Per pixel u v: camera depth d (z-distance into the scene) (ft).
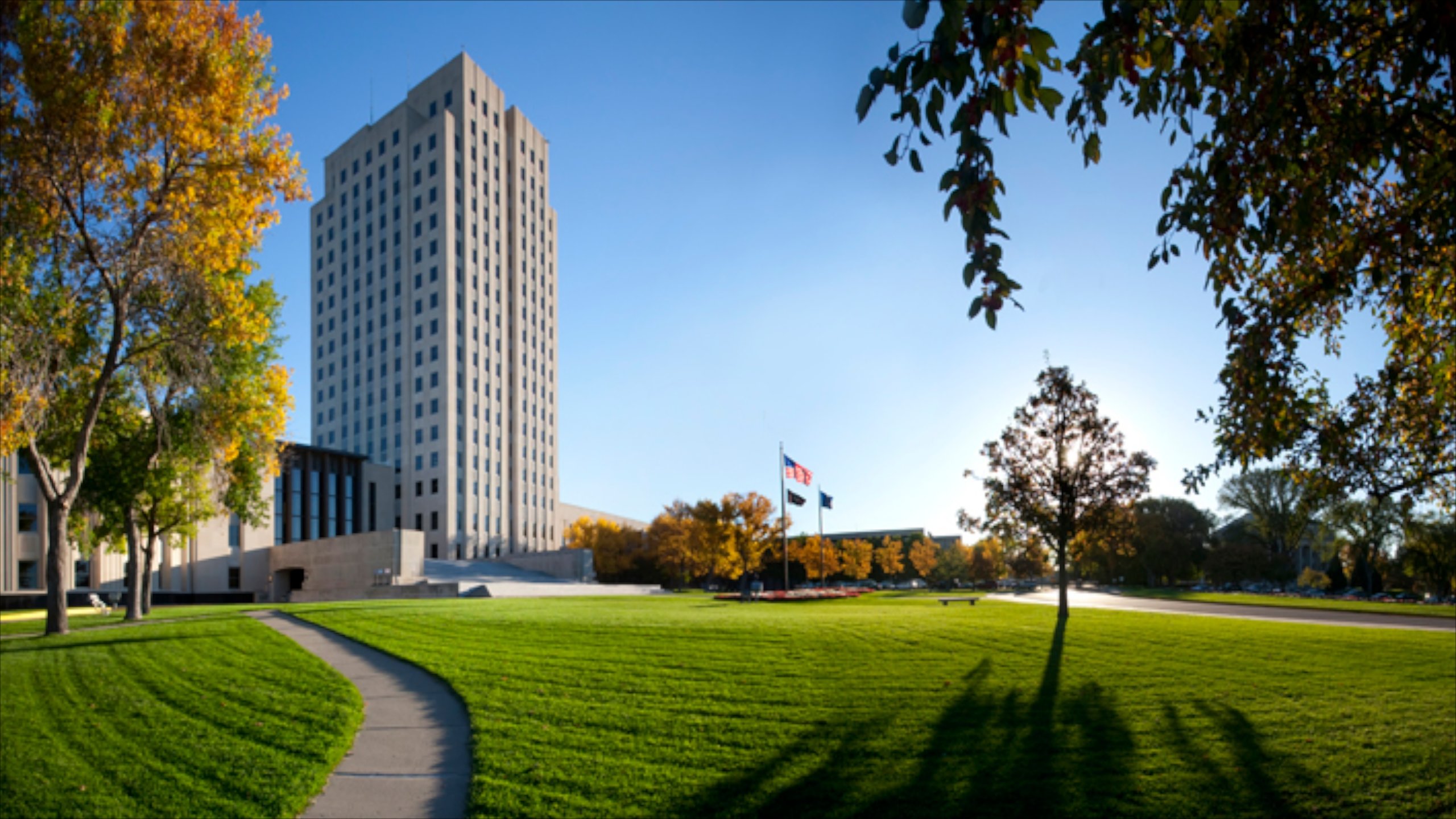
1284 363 22.72
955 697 42.32
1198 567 286.66
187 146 70.18
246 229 76.33
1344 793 30.07
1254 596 177.78
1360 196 23.70
